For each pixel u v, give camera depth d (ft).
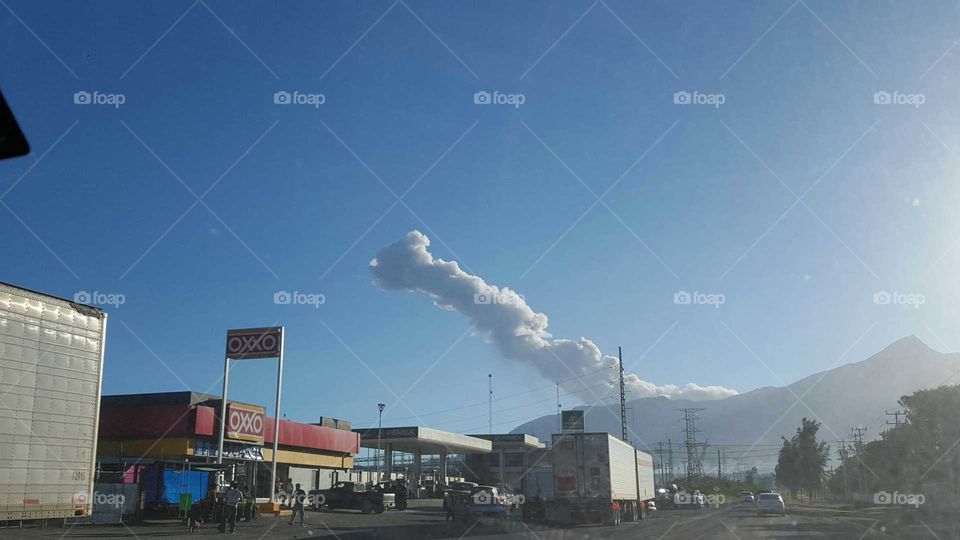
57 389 63.46
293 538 76.18
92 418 66.90
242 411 134.31
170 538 71.61
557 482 111.45
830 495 366.63
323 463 169.78
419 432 213.25
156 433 124.57
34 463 60.80
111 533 74.90
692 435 553.23
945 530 104.01
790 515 171.32
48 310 63.36
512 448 282.97
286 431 152.97
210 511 91.56
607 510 109.60
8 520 58.54
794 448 350.84
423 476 270.67
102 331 68.80
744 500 291.58
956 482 169.07
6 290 59.72
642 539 83.05
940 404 172.86
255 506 106.22
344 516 128.98
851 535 94.32
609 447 111.96
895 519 134.10
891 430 206.39
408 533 87.92
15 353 59.98
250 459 137.90
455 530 95.14
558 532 93.86
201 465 103.45
